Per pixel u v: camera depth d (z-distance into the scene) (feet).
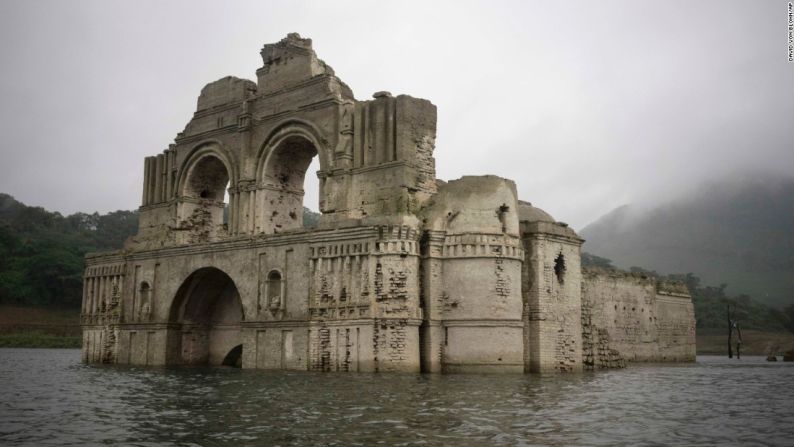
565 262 176.96
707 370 190.80
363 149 175.83
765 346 472.44
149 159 229.66
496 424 76.13
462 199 165.17
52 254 523.29
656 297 255.29
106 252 221.46
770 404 96.84
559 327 172.14
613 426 75.61
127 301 213.05
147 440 69.00
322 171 179.52
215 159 212.43
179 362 200.64
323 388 116.26
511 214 165.27
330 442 66.74
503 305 158.61
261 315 175.01
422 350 159.02
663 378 149.48
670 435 70.49
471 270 159.94
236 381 133.69
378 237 156.15
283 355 169.17
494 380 134.10
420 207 169.17
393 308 154.20
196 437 70.23
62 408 93.30
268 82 198.18
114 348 213.87
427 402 95.25
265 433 71.77
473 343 157.38
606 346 198.18
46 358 269.44
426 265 160.76
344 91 188.24
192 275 195.62
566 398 101.96
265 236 177.27
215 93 211.41
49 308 504.43
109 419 82.53
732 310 563.07
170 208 218.18
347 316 157.89
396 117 171.01
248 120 199.11
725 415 84.89
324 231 164.66
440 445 65.00
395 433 70.90
